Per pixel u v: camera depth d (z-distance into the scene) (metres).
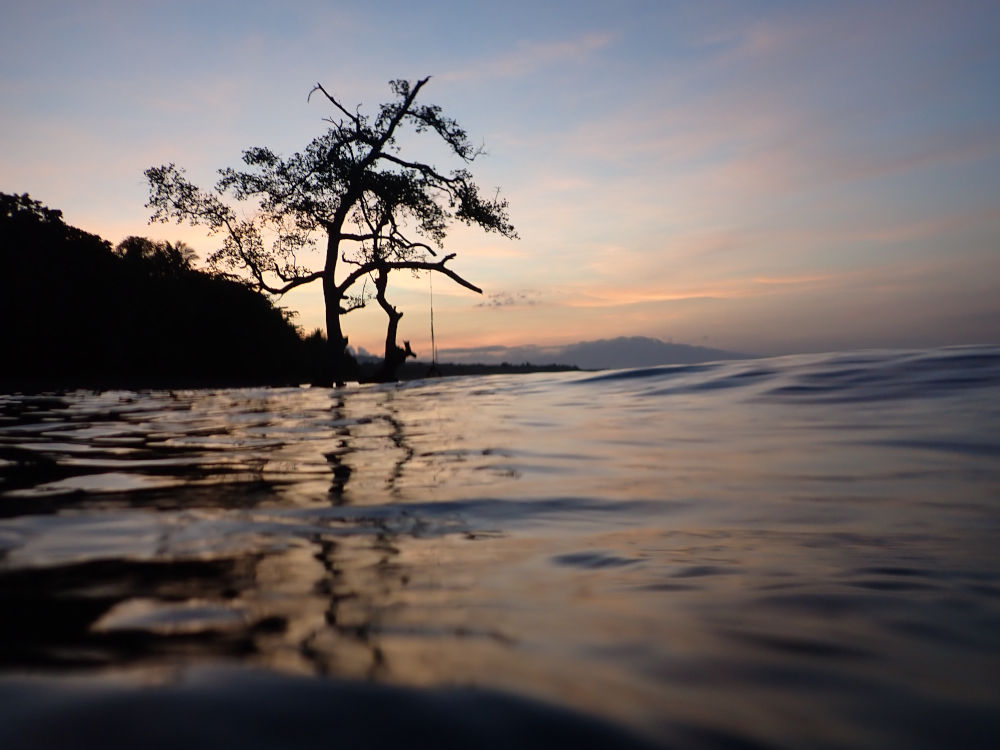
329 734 0.82
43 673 0.99
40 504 2.66
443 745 0.81
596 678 1.05
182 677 0.98
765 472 3.23
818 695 1.01
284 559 1.85
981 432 3.87
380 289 21.47
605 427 5.17
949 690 1.03
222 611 1.38
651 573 1.74
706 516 2.45
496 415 6.37
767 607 1.44
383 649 1.16
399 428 5.77
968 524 2.23
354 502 2.71
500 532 2.23
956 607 1.44
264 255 21.84
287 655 1.11
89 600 1.45
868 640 1.25
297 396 11.66
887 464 3.25
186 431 5.95
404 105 21.89
